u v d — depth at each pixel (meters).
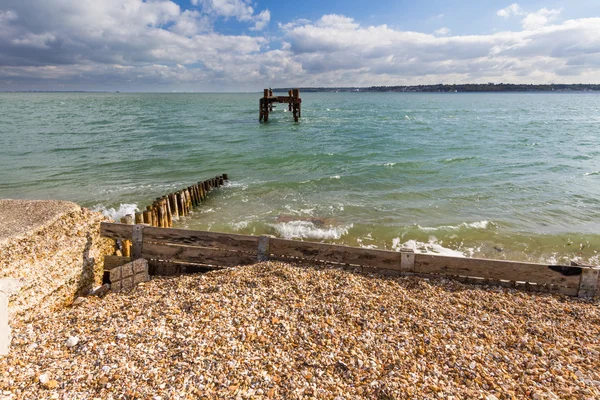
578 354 4.81
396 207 13.87
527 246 10.55
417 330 5.25
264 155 23.78
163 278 7.02
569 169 19.97
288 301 5.85
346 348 4.84
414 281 6.57
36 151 25.00
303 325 5.27
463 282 6.61
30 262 5.79
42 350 4.70
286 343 4.89
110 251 7.83
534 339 5.12
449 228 11.70
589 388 4.19
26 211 6.80
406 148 26.95
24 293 5.63
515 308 5.85
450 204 14.22
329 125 44.44
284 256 7.19
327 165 21.16
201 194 14.50
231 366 4.42
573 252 10.20
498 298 6.12
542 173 19.08
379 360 4.65
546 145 28.59
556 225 12.05
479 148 27.09
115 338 4.91
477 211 13.41
